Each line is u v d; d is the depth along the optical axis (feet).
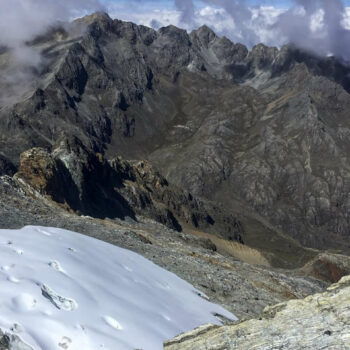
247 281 130.31
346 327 48.62
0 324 47.52
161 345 56.08
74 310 54.80
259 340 51.98
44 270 59.88
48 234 76.79
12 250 63.21
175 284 90.58
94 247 80.94
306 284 179.73
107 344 51.11
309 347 48.85
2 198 135.54
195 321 70.79
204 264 126.52
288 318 52.49
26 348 46.60
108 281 67.21
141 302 66.28
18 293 52.75
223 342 53.62
